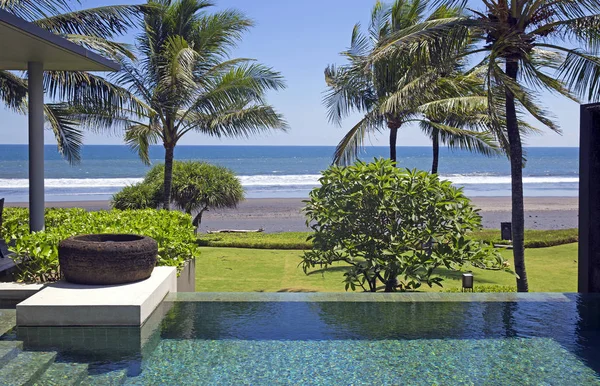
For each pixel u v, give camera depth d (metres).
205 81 15.06
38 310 5.06
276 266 13.60
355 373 4.34
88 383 3.98
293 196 44.00
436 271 12.87
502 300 6.44
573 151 153.25
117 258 5.63
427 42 9.40
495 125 9.23
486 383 4.18
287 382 4.15
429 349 4.89
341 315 5.84
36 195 7.71
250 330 5.30
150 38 15.12
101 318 5.11
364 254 8.61
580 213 6.88
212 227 26.20
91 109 14.17
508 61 9.41
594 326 5.54
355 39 13.84
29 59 7.59
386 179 8.27
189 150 149.50
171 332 5.16
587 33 9.23
